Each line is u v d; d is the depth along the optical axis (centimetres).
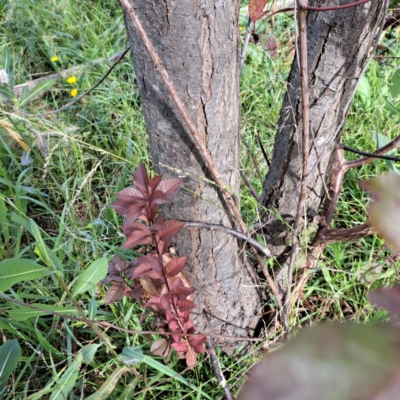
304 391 8
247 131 106
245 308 74
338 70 54
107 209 92
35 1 156
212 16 41
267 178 70
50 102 128
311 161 62
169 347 61
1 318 69
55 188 102
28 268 51
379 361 9
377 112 105
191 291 54
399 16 58
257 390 8
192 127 46
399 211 11
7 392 71
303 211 67
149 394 70
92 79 129
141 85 47
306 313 77
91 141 113
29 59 140
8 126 90
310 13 52
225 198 55
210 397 66
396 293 12
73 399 69
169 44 42
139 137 107
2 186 104
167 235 50
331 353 9
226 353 77
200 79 45
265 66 124
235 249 65
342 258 82
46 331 78
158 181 47
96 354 76
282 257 74
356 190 95
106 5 165
